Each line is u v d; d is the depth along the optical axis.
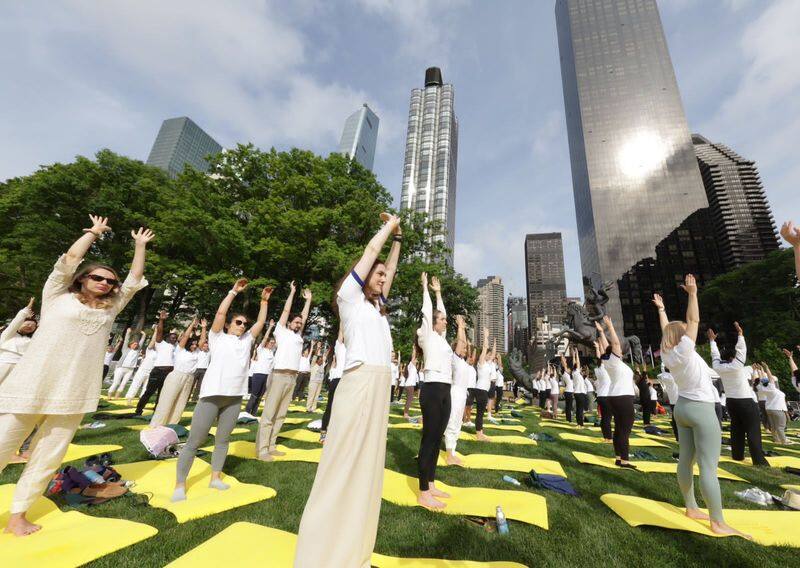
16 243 21.45
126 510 2.81
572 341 17.22
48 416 2.51
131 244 23.12
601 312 16.98
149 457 4.28
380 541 2.49
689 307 3.32
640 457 5.62
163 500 3.00
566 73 120.44
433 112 113.25
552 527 2.83
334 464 1.62
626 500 3.44
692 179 91.38
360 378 1.76
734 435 5.81
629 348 17.36
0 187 24.58
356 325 1.88
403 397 18.75
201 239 19.06
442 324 3.89
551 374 12.88
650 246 89.06
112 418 6.71
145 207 23.14
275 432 4.69
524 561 2.30
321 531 1.49
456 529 2.71
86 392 2.63
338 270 17.86
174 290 25.09
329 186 20.84
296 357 4.80
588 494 3.72
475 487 3.68
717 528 2.79
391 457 4.81
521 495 3.42
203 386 3.27
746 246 88.06
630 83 103.19
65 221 22.14
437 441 3.35
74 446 4.55
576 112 108.56
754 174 95.75
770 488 4.25
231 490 3.26
